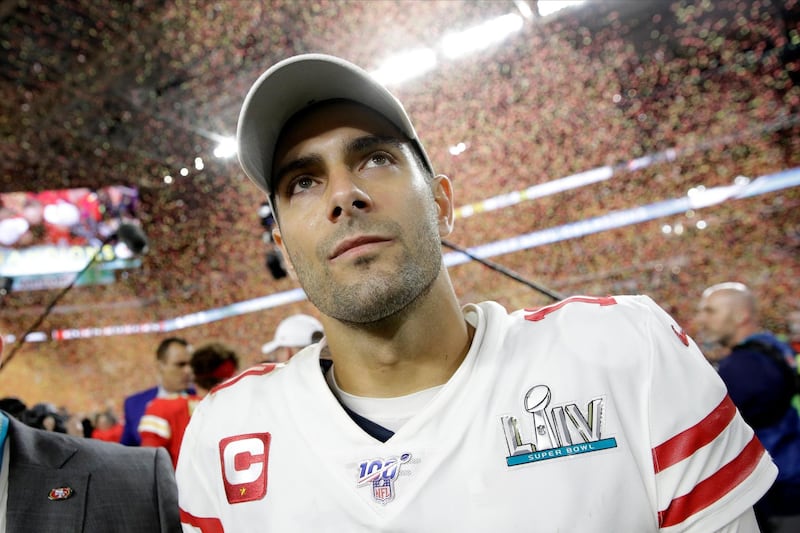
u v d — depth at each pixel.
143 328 11.38
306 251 0.73
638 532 0.62
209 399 0.86
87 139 7.58
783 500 1.79
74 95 6.59
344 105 0.77
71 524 0.90
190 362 2.38
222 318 11.09
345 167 0.73
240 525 0.72
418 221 0.72
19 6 5.46
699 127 8.91
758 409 1.86
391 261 0.68
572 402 0.68
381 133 0.76
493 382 0.71
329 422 0.73
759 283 9.40
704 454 0.65
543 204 10.21
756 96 8.27
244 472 0.74
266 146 0.82
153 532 0.94
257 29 5.68
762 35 6.95
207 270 10.57
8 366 10.87
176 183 7.98
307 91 0.78
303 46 5.87
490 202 9.68
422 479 0.66
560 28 6.45
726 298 2.51
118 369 11.19
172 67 6.12
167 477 1.02
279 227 0.82
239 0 5.36
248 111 0.77
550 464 0.65
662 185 9.86
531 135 8.55
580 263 10.20
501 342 0.75
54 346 11.23
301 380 0.79
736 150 9.19
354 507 0.66
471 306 0.86
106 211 9.10
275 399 0.79
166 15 5.55
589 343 0.72
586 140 8.98
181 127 6.87
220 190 8.03
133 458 1.03
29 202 9.27
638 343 0.71
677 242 9.98
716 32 6.92
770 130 8.79
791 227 9.51
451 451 0.67
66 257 10.45
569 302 0.80
